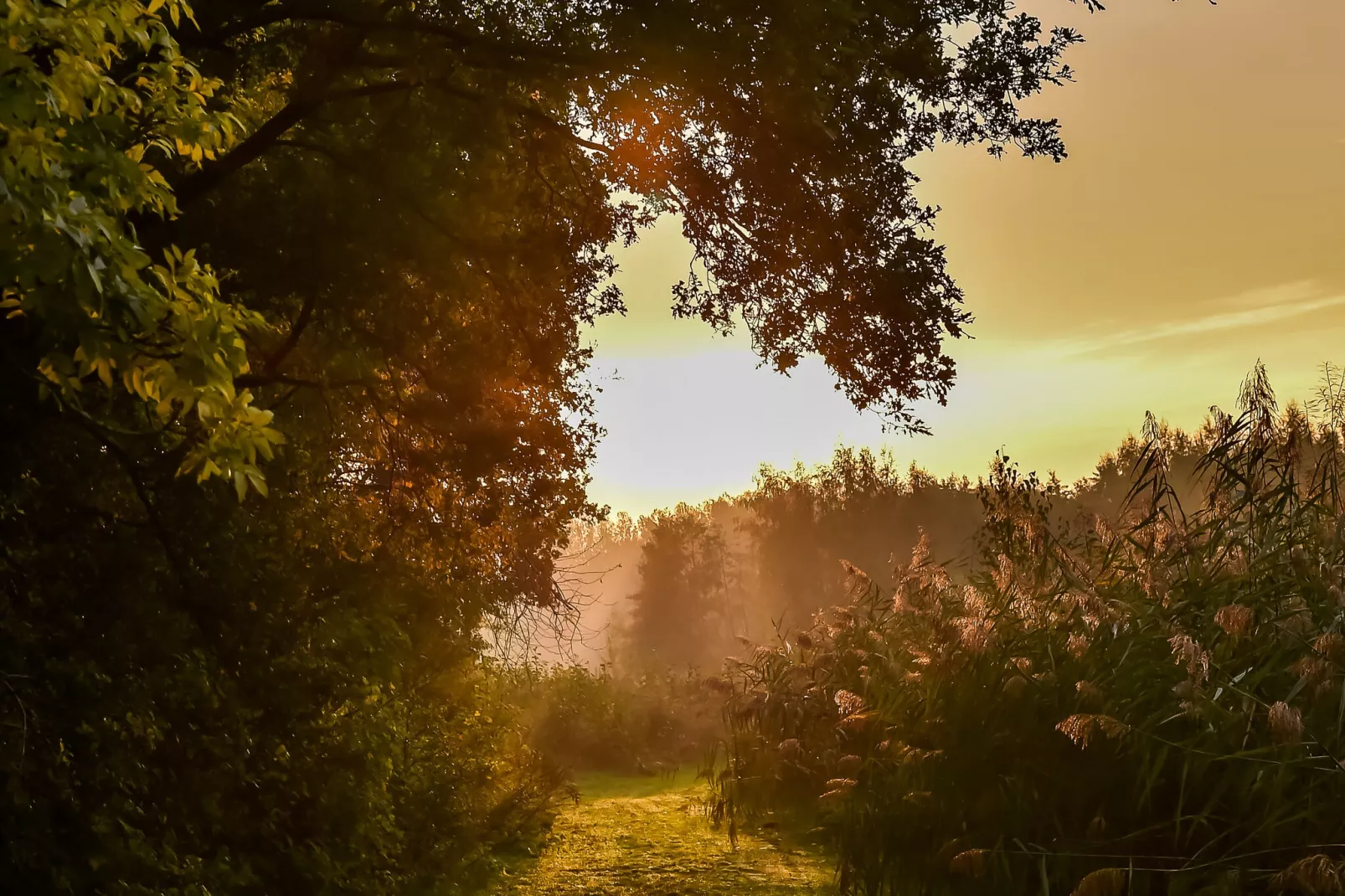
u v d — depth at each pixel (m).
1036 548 9.09
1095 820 6.45
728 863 10.29
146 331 3.63
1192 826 6.14
